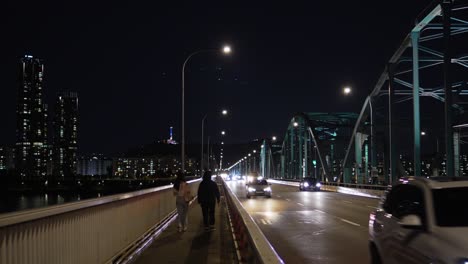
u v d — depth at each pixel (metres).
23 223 6.32
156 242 15.30
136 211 14.46
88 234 9.23
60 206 7.36
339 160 99.31
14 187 73.81
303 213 26.75
